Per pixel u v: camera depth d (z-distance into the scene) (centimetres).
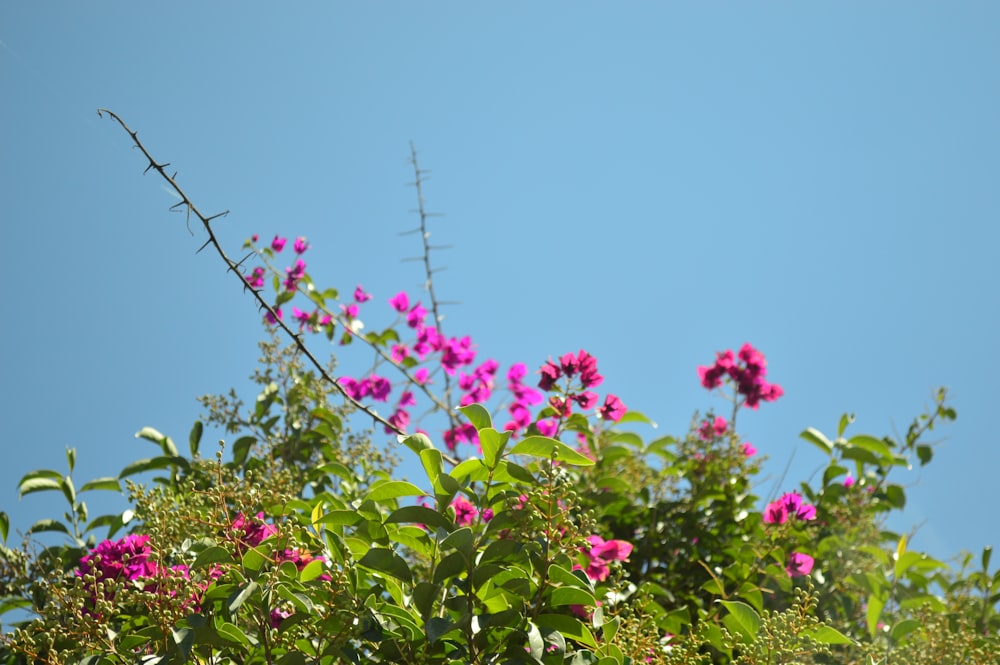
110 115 283
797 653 252
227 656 237
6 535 335
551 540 233
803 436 442
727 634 265
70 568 332
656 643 266
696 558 399
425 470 247
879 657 321
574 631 236
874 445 429
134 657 235
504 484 253
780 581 364
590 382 329
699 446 434
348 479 370
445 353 538
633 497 432
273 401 436
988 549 408
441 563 225
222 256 294
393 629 239
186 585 229
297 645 234
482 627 219
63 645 249
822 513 418
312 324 518
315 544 262
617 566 300
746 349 466
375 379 518
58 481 366
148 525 274
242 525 248
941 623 322
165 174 287
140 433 394
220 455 246
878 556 384
